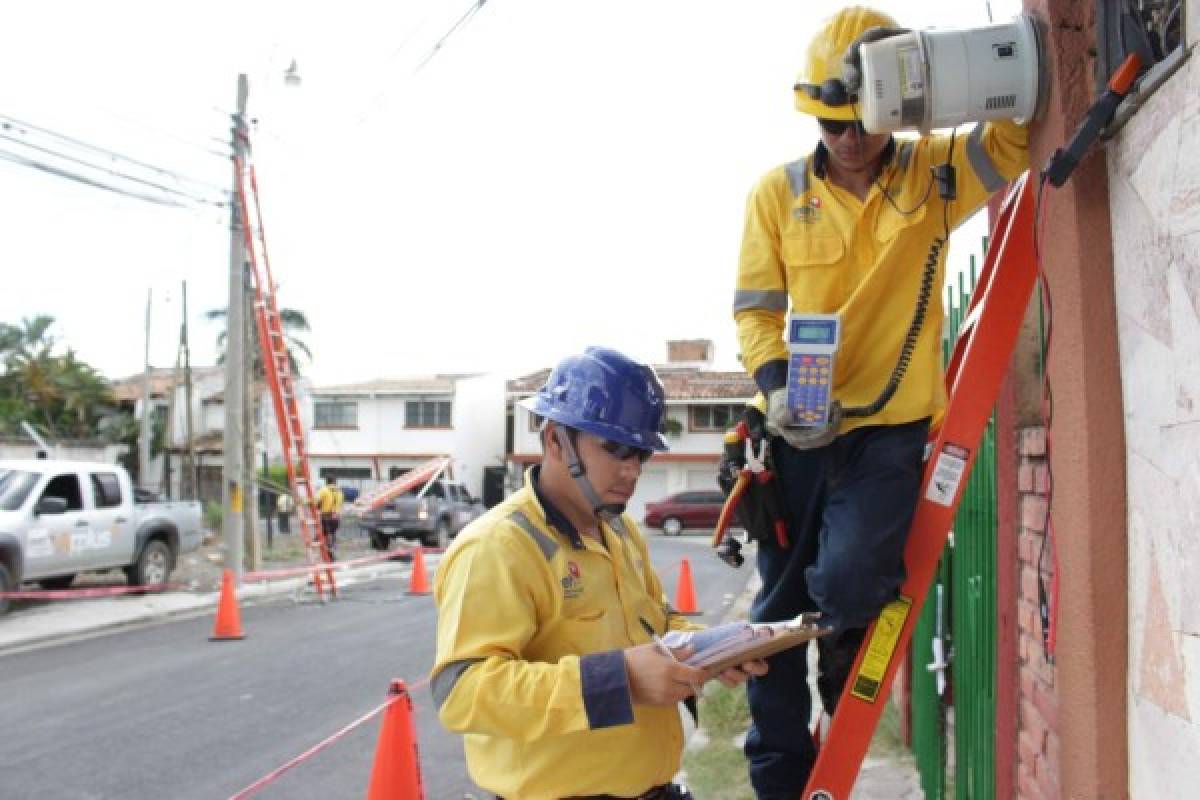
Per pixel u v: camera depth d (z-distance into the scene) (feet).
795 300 8.14
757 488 8.31
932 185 7.78
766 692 8.66
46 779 19.61
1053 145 6.95
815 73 7.66
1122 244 6.38
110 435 130.41
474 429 136.67
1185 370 5.45
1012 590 10.53
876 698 7.48
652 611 7.64
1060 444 7.18
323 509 73.20
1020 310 7.80
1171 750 5.73
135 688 27.66
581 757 6.65
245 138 48.85
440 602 6.75
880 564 7.24
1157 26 6.17
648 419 6.96
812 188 8.13
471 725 6.16
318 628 38.78
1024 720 10.03
